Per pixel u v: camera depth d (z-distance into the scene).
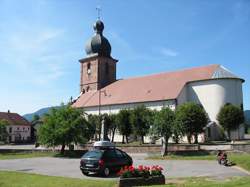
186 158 36.16
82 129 46.47
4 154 47.72
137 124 61.12
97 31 89.81
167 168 26.84
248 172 23.59
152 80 76.88
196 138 54.47
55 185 17.72
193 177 20.80
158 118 41.19
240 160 29.17
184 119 52.56
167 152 40.66
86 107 80.56
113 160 23.38
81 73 90.00
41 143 46.28
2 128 63.44
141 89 75.12
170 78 73.25
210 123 62.91
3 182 19.31
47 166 30.22
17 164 32.66
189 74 70.56
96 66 86.75
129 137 68.88
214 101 64.12
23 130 119.50
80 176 22.77
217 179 19.61
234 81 64.75
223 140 61.47
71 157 42.59
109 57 88.62
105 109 77.06
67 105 47.81
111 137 69.81
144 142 64.88
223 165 28.86
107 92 82.00
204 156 37.16
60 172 25.16
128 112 65.94
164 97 66.75
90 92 86.69
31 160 37.84
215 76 65.06
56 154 46.12
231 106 60.28
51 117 46.47
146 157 39.06
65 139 44.94
